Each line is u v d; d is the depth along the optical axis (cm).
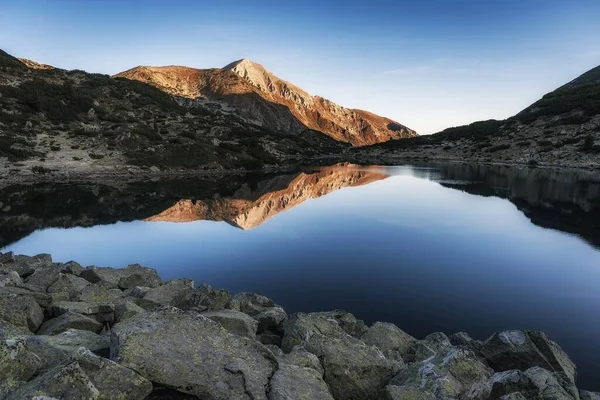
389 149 18262
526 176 7856
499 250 2669
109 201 4862
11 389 610
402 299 1814
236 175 8594
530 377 850
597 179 7106
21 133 7388
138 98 12588
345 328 1338
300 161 13738
